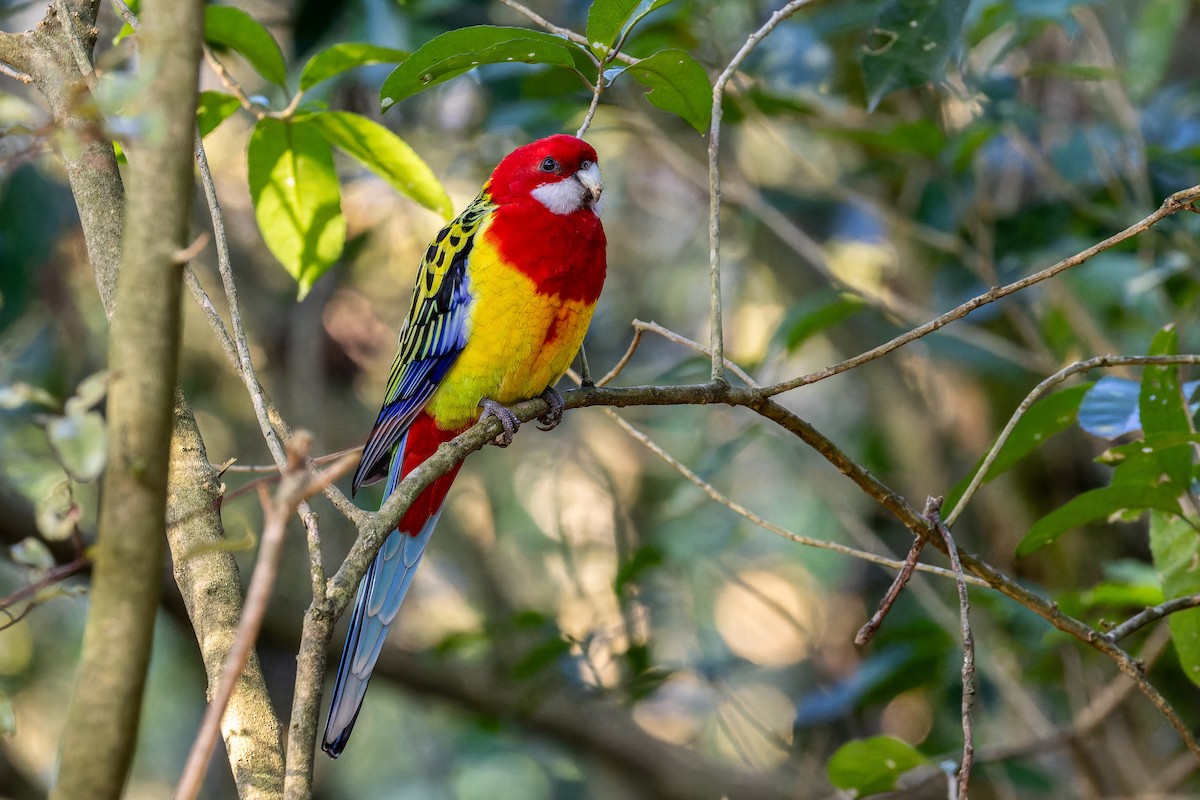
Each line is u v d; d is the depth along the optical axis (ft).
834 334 42.52
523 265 24.09
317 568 14.01
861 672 33.58
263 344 42.68
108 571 9.79
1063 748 33.37
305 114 22.03
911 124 30.99
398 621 49.06
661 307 47.98
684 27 33.78
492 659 39.52
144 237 10.10
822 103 38.45
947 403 41.39
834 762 22.86
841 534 47.24
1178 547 20.63
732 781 39.96
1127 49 36.47
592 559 46.24
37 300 38.04
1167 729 36.60
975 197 34.83
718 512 39.50
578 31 34.06
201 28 10.48
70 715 9.79
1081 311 33.32
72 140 11.20
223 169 43.29
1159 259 33.14
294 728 13.05
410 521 23.36
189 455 16.80
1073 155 33.76
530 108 33.55
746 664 37.17
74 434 9.99
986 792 37.47
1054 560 38.01
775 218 35.29
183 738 47.29
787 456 45.62
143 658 9.84
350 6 31.73
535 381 25.21
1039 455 38.09
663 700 45.52
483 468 47.80
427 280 25.50
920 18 25.31
